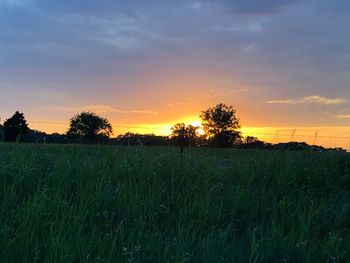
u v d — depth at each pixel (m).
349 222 8.60
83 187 8.29
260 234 7.07
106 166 9.73
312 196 9.66
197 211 8.00
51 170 9.06
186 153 12.31
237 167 11.09
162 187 9.06
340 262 6.67
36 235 6.10
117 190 8.22
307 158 12.02
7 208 6.90
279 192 9.76
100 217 7.32
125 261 5.82
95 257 5.68
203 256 6.06
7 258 5.48
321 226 8.09
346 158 12.12
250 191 9.80
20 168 8.52
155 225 7.30
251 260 6.12
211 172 10.37
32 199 7.54
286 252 6.54
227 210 8.42
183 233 7.00
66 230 6.25
